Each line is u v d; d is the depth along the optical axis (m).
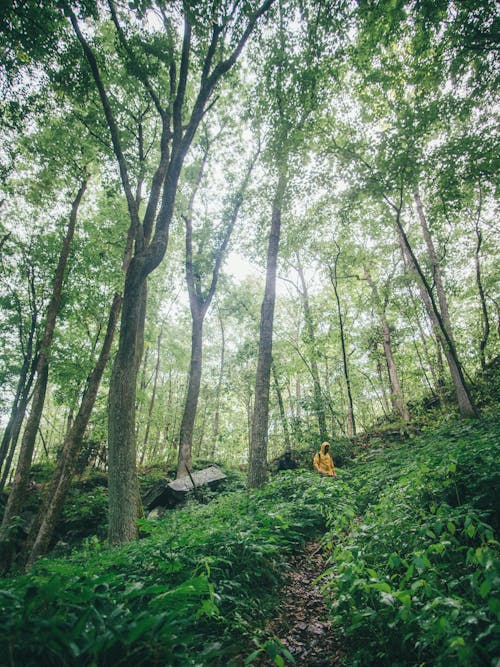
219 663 2.47
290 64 8.82
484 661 1.87
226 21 7.39
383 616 2.59
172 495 12.02
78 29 7.97
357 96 10.37
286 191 11.78
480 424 9.22
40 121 11.07
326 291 22.86
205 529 4.81
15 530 7.78
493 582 2.03
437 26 7.53
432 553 3.05
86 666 1.75
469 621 2.00
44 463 18.38
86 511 12.39
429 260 15.84
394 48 9.13
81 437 9.80
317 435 14.62
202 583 2.52
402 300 17.39
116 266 16.19
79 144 12.05
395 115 10.29
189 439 14.72
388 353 18.30
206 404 29.19
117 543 6.46
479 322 18.83
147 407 27.12
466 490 4.17
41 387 12.39
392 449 12.05
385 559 3.39
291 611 3.53
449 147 9.61
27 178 14.05
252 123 12.29
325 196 11.88
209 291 16.64
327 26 7.85
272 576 3.99
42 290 17.45
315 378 17.45
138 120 11.37
